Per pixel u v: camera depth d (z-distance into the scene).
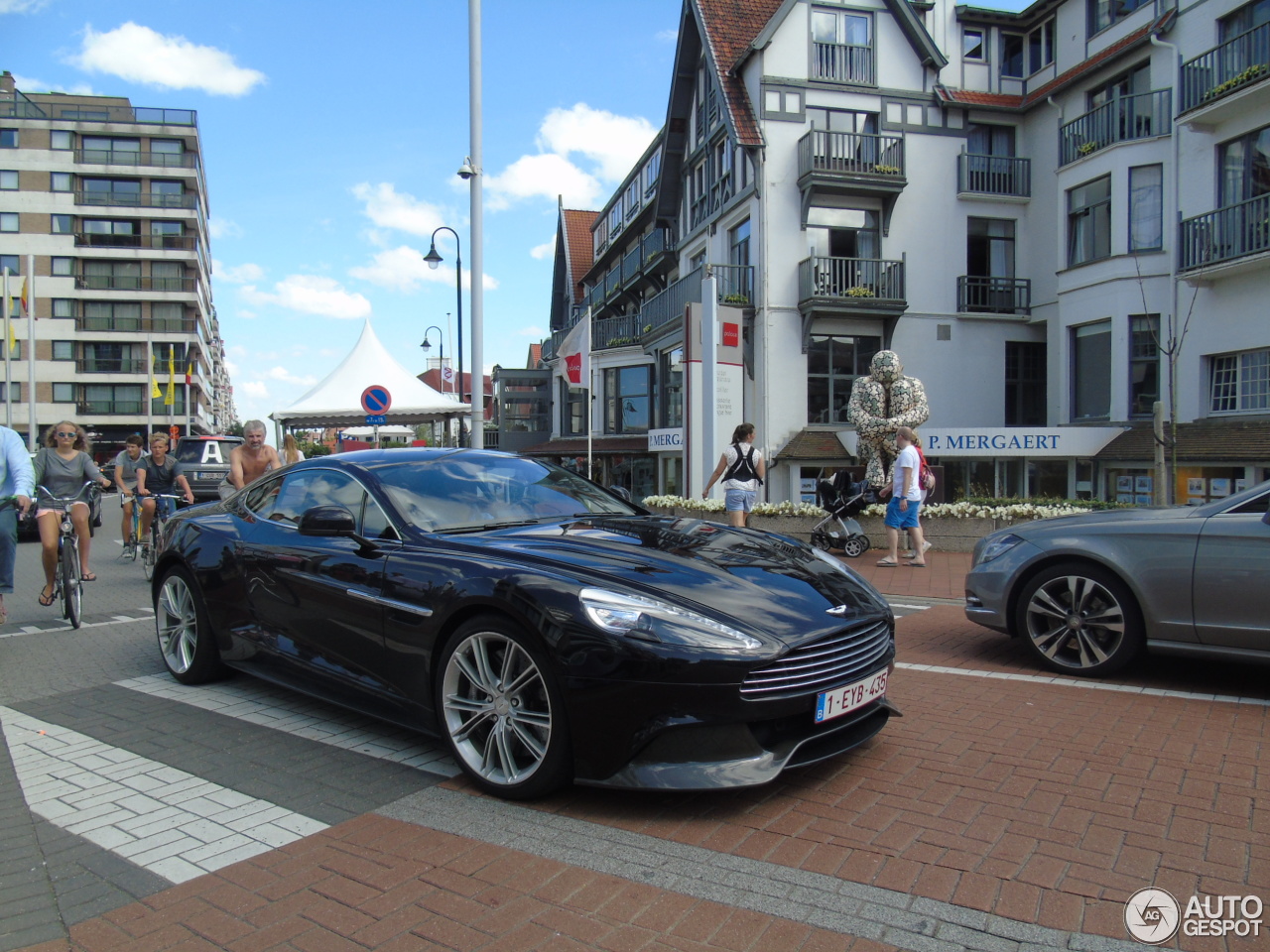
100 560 12.46
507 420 42.44
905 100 21.56
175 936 2.38
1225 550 4.58
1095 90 20.19
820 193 21.02
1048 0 21.55
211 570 4.84
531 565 3.38
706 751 2.98
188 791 3.45
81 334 58.72
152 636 6.78
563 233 45.00
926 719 4.24
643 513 4.77
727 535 4.09
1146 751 3.74
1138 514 5.05
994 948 2.25
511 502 4.41
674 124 26.56
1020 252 22.41
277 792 3.41
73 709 4.69
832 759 3.68
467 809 3.20
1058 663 5.14
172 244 60.47
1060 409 20.62
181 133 60.16
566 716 3.07
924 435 19.61
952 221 21.92
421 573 3.63
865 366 21.58
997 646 5.95
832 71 21.20
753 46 20.61
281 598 4.34
